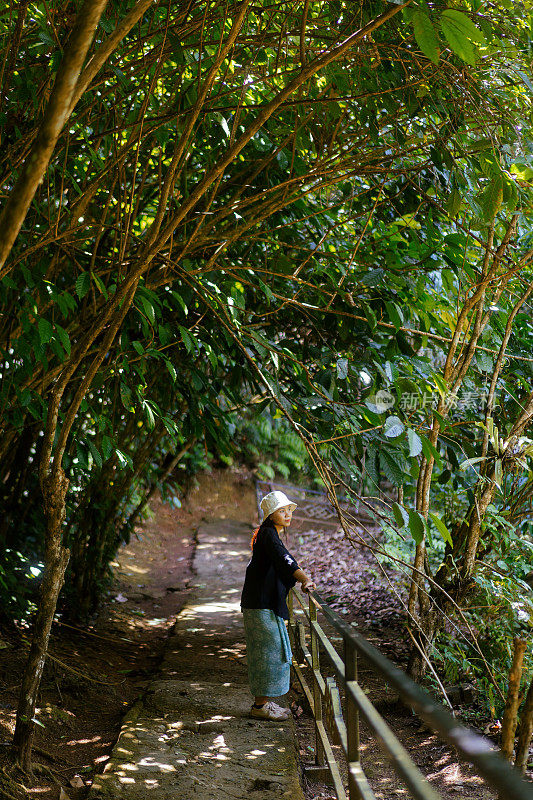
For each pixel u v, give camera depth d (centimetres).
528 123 367
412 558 629
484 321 425
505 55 340
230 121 399
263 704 406
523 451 436
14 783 309
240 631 605
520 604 425
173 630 614
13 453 568
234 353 424
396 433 306
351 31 324
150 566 888
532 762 342
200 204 414
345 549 937
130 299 294
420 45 197
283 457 1344
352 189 440
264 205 363
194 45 309
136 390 355
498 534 430
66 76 176
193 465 1170
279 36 328
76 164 429
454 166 334
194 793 307
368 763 385
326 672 517
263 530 415
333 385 391
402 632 599
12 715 379
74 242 334
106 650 553
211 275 405
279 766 339
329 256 395
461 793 338
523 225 448
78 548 611
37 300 420
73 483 583
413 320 441
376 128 363
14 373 363
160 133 332
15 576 559
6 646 479
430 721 128
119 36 200
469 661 434
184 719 400
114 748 352
